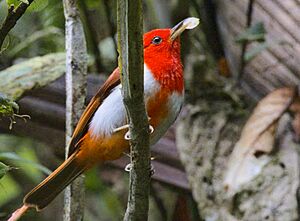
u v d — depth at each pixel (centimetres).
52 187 796
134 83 598
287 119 979
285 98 984
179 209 1132
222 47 1176
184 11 1189
